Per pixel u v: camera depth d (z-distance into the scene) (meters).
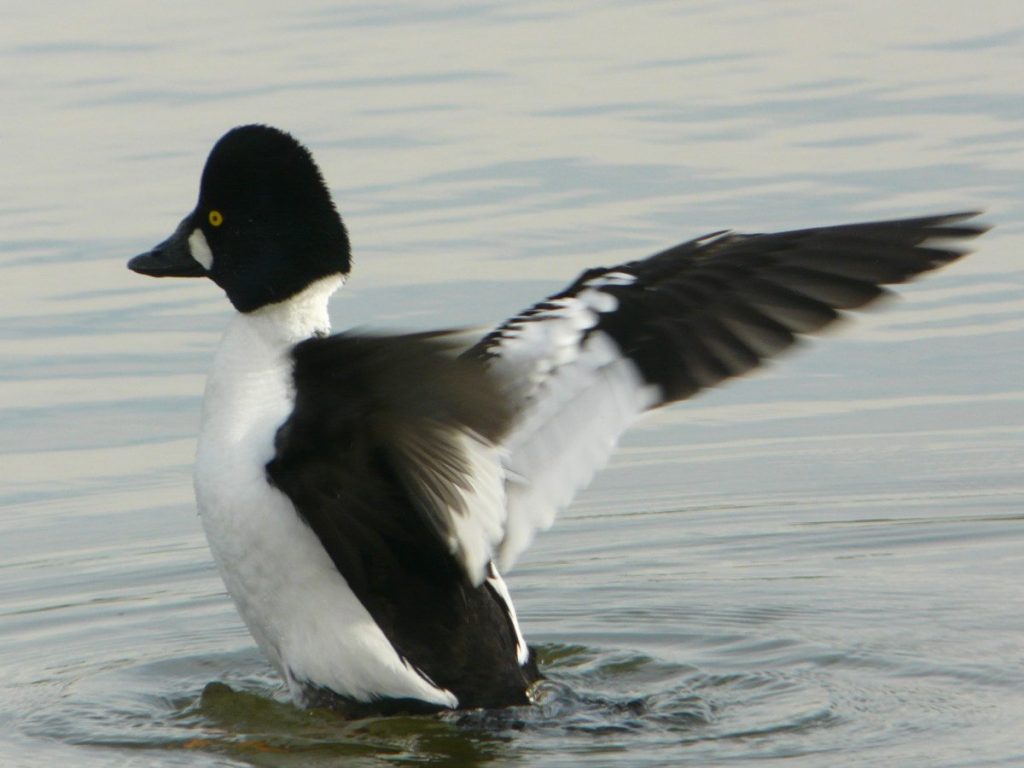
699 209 16.44
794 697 9.28
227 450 8.63
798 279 8.02
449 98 19.77
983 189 16.58
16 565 12.11
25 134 19.11
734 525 12.52
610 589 11.63
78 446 13.59
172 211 16.97
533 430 7.87
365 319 14.48
